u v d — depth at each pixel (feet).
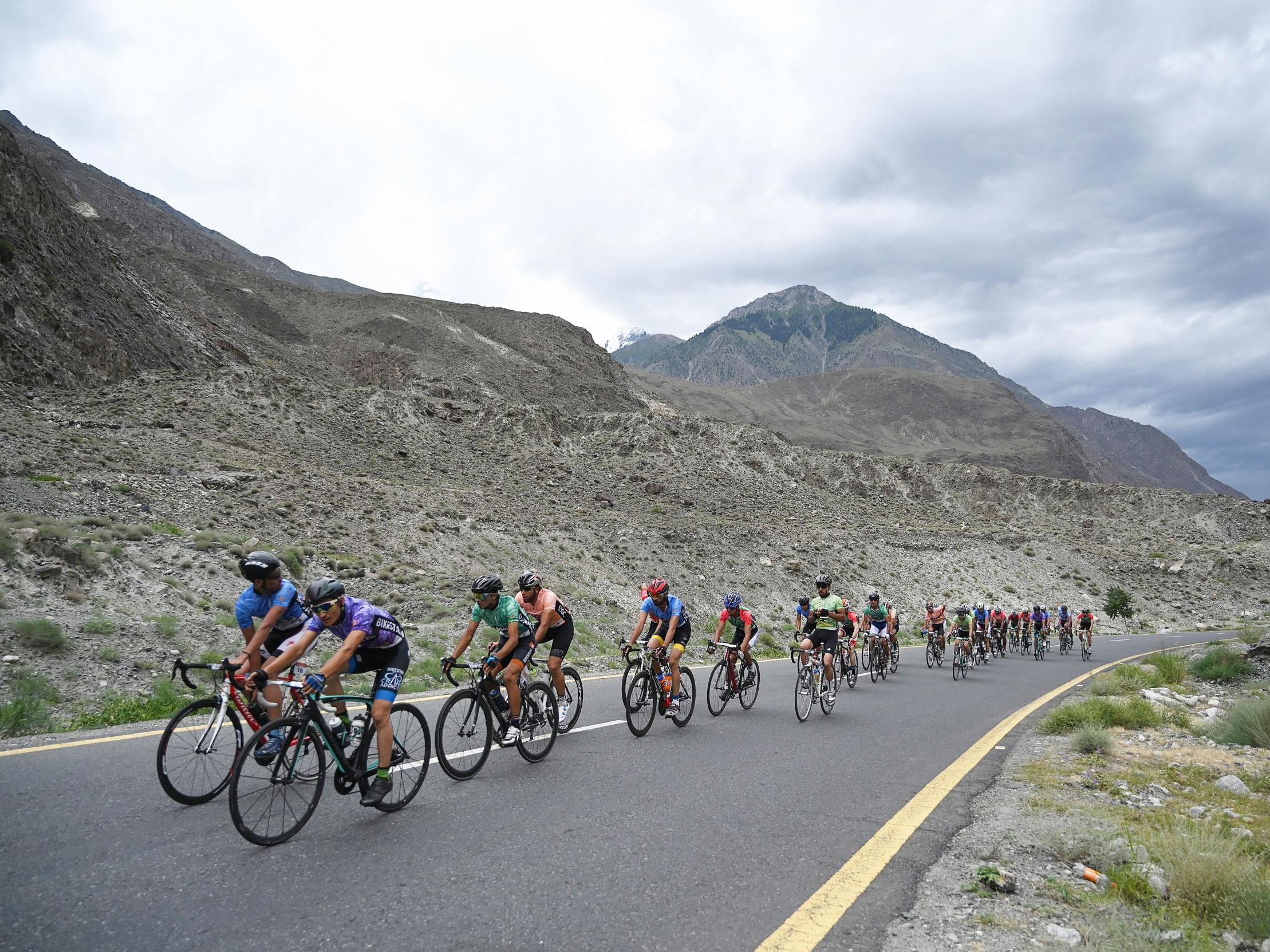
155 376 133.59
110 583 41.47
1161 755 27.53
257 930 11.44
